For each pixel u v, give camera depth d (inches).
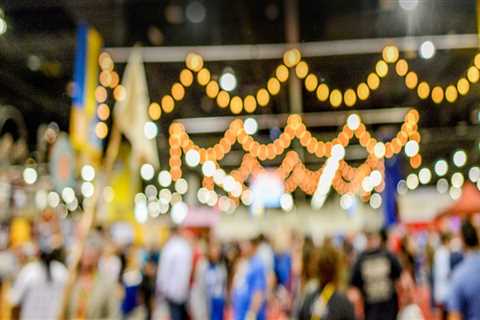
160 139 794.8
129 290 412.8
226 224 1227.9
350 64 583.2
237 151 966.4
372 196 1080.2
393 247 467.8
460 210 442.3
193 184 981.8
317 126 834.2
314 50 501.0
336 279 188.7
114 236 409.1
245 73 607.5
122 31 490.3
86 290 221.1
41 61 505.0
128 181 409.7
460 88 536.4
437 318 431.2
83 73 236.1
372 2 460.4
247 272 415.2
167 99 656.4
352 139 922.1
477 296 186.5
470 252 191.5
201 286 437.1
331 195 1305.4
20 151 385.7
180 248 400.2
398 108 711.7
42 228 385.7
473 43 475.8
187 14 474.6
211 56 494.3
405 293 322.7
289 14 480.4
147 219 651.5
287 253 503.8
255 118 748.0
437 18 475.8
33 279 253.9
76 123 221.8
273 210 1219.9
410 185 941.8
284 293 492.1
